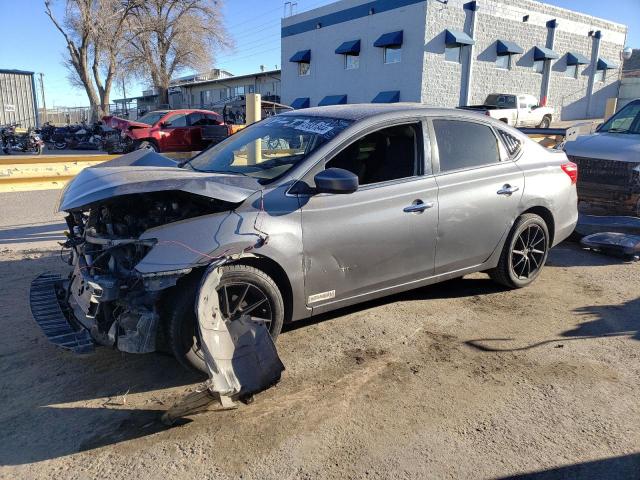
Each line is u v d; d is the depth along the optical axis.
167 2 40.06
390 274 4.19
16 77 29.69
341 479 2.66
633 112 8.72
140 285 3.22
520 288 5.33
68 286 3.89
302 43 34.47
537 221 5.19
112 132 19.61
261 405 3.28
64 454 2.82
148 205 3.59
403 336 4.22
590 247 6.68
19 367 3.65
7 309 4.54
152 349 3.17
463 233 4.57
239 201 3.46
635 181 7.46
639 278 5.76
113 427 3.04
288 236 3.58
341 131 4.02
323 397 3.36
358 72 30.77
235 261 3.46
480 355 3.93
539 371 3.71
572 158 8.08
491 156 4.88
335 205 3.81
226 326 3.26
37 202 9.52
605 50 36.22
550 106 33.81
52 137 24.83
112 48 37.22
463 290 5.27
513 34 30.53
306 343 4.08
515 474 2.71
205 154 4.70
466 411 3.23
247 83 48.78
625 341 4.19
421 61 27.12
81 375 3.58
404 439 2.96
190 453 2.83
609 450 2.89
